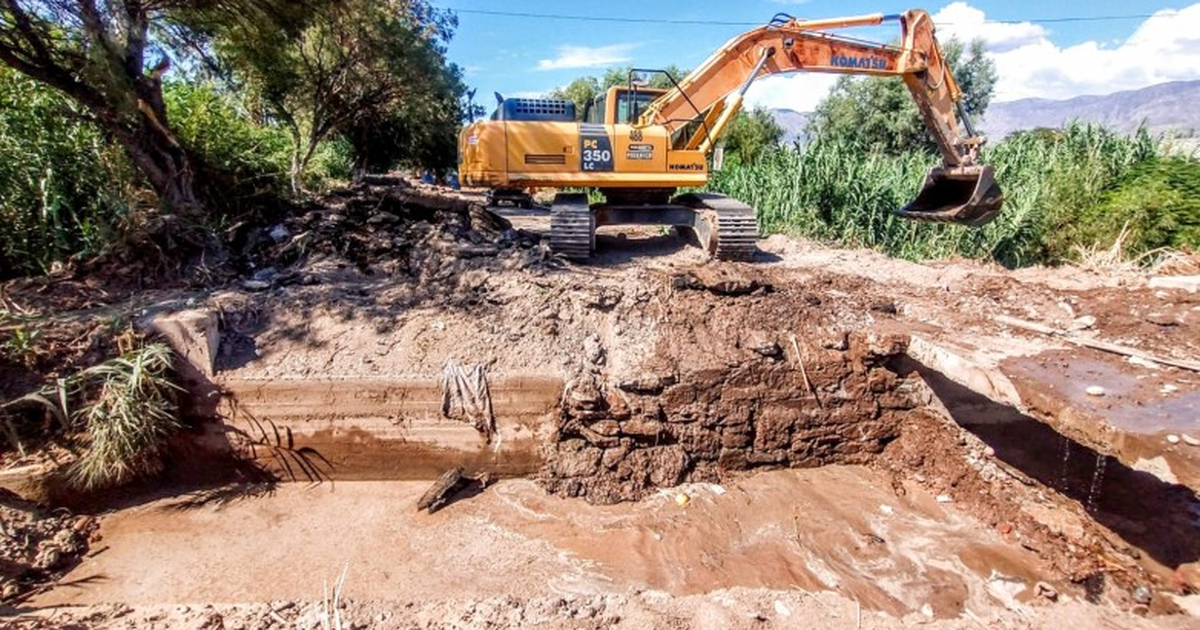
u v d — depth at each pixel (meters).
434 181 25.64
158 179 7.43
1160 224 9.41
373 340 5.74
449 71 20.19
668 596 4.20
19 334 5.03
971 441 5.43
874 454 5.82
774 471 5.69
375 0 12.18
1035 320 6.27
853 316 6.19
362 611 3.98
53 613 3.83
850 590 4.32
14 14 6.39
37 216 6.82
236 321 5.82
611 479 5.36
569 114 8.23
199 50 8.59
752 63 8.13
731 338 5.85
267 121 16.06
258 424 5.36
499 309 6.11
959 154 8.11
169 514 4.99
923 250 10.60
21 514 4.57
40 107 7.25
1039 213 10.32
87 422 4.93
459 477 5.37
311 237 7.33
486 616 3.92
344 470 5.46
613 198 8.43
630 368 5.59
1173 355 5.22
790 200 11.94
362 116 18.62
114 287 6.41
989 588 4.34
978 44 30.34
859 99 27.55
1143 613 4.06
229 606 3.96
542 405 5.52
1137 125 11.59
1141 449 3.74
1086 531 4.66
